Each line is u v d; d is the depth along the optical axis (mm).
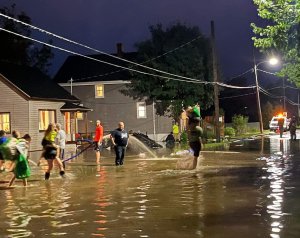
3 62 36000
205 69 46969
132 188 12648
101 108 47344
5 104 33250
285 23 18984
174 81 44812
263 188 11875
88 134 40688
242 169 16609
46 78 38688
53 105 35344
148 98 46125
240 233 7383
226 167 17422
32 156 27266
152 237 7352
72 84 48062
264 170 16062
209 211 9148
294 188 11742
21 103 32812
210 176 14688
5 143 13797
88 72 49375
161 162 20344
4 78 32906
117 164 19688
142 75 45406
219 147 30203
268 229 7570
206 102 47719
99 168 18641
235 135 50375
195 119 16859
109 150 30953
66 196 11703
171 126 46281
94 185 13617
